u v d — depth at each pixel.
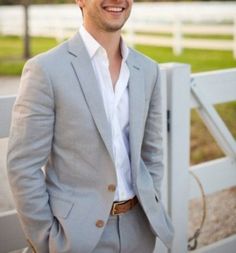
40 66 1.80
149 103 2.15
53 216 1.92
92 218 1.91
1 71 11.00
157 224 2.11
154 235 2.18
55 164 1.94
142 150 2.25
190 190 3.07
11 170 1.85
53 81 1.80
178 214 2.94
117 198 2.00
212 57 10.81
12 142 1.85
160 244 2.84
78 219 1.89
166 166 2.84
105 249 2.04
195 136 6.40
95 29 1.90
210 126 3.13
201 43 11.57
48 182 1.98
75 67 1.85
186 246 3.03
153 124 2.19
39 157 1.87
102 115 1.86
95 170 1.90
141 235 2.12
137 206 2.10
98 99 1.86
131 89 1.99
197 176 3.10
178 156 2.85
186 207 2.97
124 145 2.00
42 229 1.90
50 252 1.91
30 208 1.87
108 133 1.87
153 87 2.14
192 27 11.82
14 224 2.38
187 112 2.84
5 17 17.28
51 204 1.92
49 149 1.90
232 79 3.12
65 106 1.82
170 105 2.76
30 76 1.81
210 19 12.07
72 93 1.83
